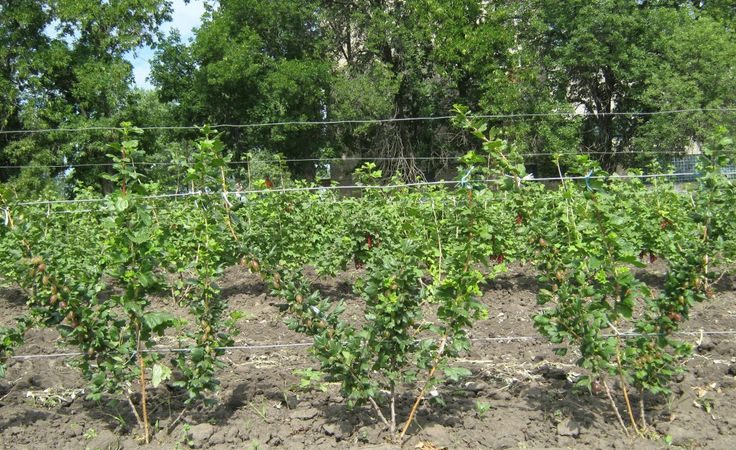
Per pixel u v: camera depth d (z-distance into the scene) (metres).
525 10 28.02
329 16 29.94
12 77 26.89
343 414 5.27
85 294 5.00
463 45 26.80
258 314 8.70
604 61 25.38
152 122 27.53
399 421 5.17
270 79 26.17
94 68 26.58
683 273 4.92
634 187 10.57
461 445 4.88
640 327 4.94
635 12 25.34
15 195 5.81
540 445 4.88
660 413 5.20
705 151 5.42
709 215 5.25
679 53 24.16
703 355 6.59
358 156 29.58
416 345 4.91
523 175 5.12
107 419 5.36
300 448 4.83
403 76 28.61
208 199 5.79
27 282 5.07
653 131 22.84
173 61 27.92
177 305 8.79
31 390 6.00
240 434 5.03
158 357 5.19
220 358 6.75
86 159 26.05
